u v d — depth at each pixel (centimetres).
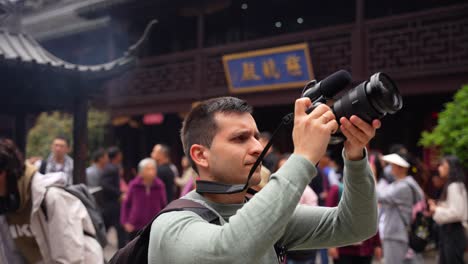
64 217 247
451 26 857
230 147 131
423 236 483
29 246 257
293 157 112
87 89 410
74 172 402
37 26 1688
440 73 860
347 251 481
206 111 136
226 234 106
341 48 994
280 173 110
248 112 137
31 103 382
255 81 1093
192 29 1451
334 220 147
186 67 1230
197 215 125
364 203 139
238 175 131
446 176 517
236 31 1394
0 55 337
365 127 120
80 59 1645
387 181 533
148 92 1304
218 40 1420
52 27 1630
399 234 483
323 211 154
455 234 502
